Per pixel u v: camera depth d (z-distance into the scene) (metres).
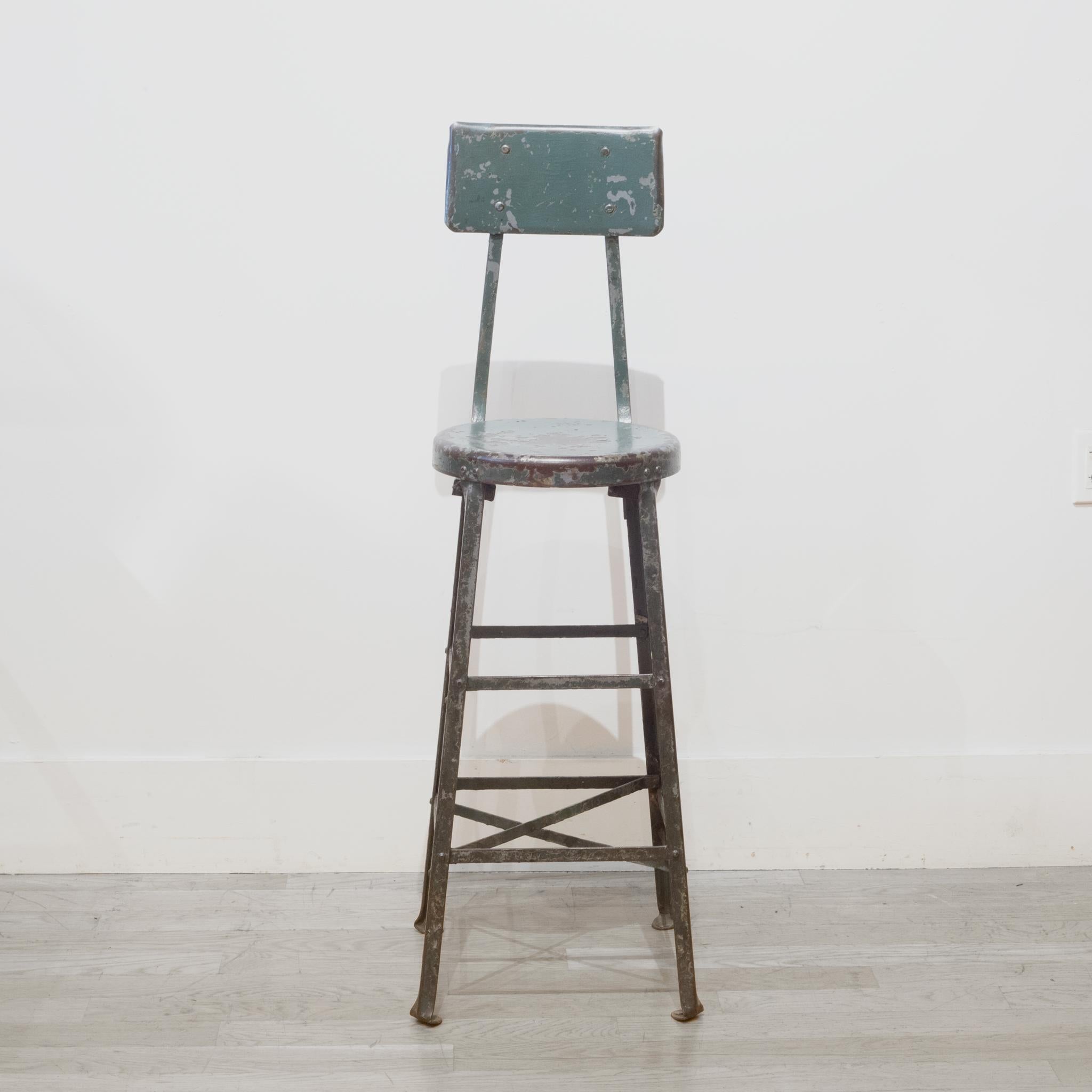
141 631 2.00
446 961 1.80
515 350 1.92
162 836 2.05
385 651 2.02
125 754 2.04
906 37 1.84
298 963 1.79
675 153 1.87
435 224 1.88
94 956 1.79
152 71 1.81
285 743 2.05
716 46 1.83
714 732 2.07
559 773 2.06
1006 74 1.86
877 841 2.10
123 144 1.83
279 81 1.82
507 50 1.83
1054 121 1.87
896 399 1.96
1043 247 1.91
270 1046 1.59
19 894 1.98
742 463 1.98
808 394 1.96
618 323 1.79
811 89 1.85
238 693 2.03
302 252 1.88
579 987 1.74
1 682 2.00
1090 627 2.05
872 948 1.85
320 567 1.99
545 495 1.98
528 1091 1.51
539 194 1.69
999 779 2.08
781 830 2.09
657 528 1.63
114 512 1.95
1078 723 2.08
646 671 1.83
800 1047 1.60
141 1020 1.64
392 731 2.05
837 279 1.92
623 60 1.84
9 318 1.88
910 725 2.08
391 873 2.07
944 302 1.93
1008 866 2.11
